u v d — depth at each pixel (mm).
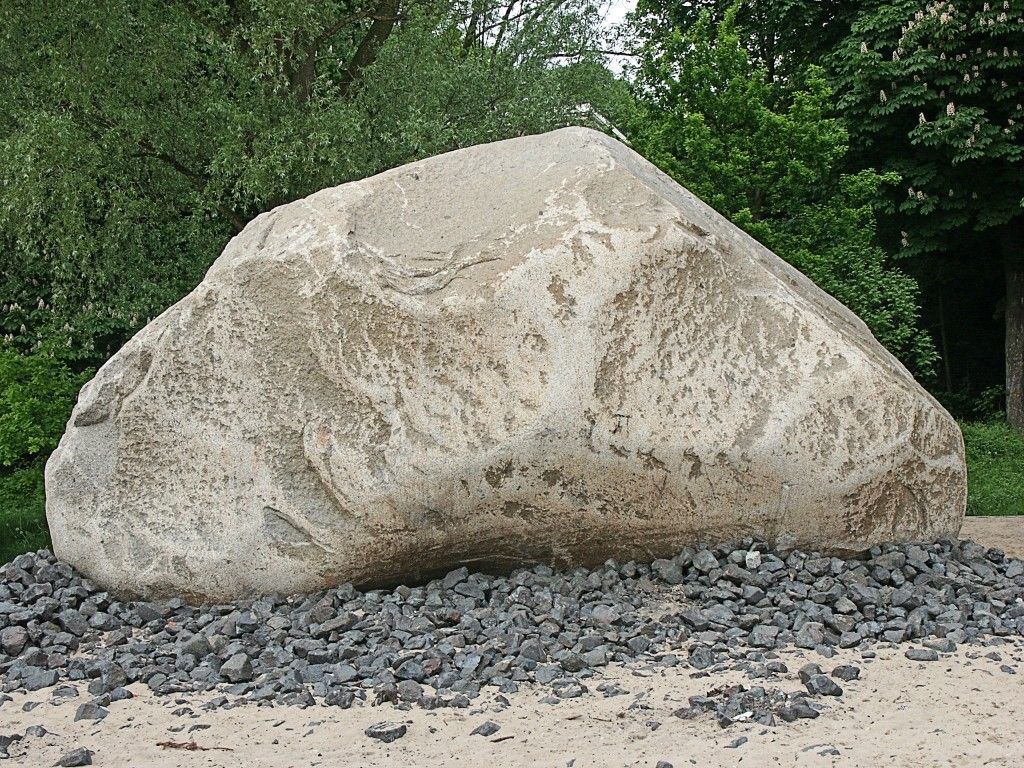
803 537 5297
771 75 16219
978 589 5160
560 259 5031
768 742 3490
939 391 17766
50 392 11992
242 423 5250
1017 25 13352
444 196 5555
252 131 11609
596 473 4996
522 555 5230
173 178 12422
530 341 4977
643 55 13289
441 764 3389
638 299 5059
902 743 3473
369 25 13508
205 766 3443
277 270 5227
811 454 5172
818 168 11008
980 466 12891
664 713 3766
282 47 12000
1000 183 14602
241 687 4164
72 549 5453
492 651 4332
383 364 5078
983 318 17828
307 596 5129
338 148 11516
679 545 5258
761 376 5227
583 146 5551
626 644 4473
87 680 4398
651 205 5262
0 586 5527
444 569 5246
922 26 13664
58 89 11484
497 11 15656
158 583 5258
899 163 14625
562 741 3541
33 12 11664
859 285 11203
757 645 4477
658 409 5039
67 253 11328
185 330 5348
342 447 5074
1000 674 4152
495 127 12609
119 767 3459
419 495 4988
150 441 5395
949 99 14125
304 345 5176
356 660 4328
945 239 14969
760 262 5586
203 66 12820
